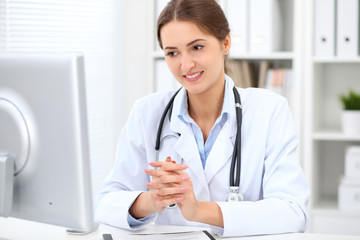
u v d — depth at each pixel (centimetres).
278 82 245
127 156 147
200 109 138
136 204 125
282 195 126
